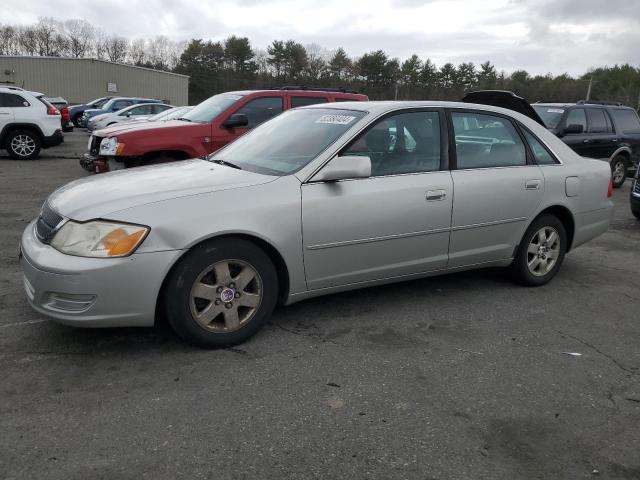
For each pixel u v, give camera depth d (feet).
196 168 13.66
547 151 16.43
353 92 31.50
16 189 30.83
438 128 14.39
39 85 151.12
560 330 13.57
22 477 7.76
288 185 12.10
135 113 73.20
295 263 12.23
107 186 12.03
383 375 10.97
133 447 8.49
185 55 243.19
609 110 39.19
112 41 273.54
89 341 11.91
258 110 28.71
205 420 9.25
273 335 12.58
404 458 8.48
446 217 14.07
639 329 13.83
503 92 21.43
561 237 16.74
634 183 28.12
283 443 8.73
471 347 12.41
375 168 13.29
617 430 9.42
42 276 10.48
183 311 11.16
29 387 10.05
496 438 9.07
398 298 15.26
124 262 10.41
